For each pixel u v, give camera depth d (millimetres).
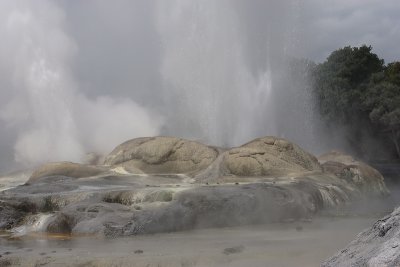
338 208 19672
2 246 13258
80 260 11039
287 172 21609
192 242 13109
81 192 17672
